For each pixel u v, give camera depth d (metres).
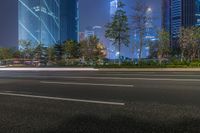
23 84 12.55
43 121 5.53
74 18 151.62
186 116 5.61
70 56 58.22
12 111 6.55
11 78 16.41
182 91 8.99
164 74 17.55
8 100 8.12
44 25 134.75
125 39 35.12
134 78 14.23
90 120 5.50
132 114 5.91
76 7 152.12
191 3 88.50
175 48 57.38
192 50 47.47
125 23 34.69
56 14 143.75
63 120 5.57
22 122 5.49
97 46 54.66
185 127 4.83
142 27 36.16
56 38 142.62
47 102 7.64
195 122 5.14
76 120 5.54
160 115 5.75
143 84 11.20
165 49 47.25
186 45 47.03
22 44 65.56
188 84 10.88
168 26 90.88
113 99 7.80
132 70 25.58
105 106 6.84
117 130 4.76
